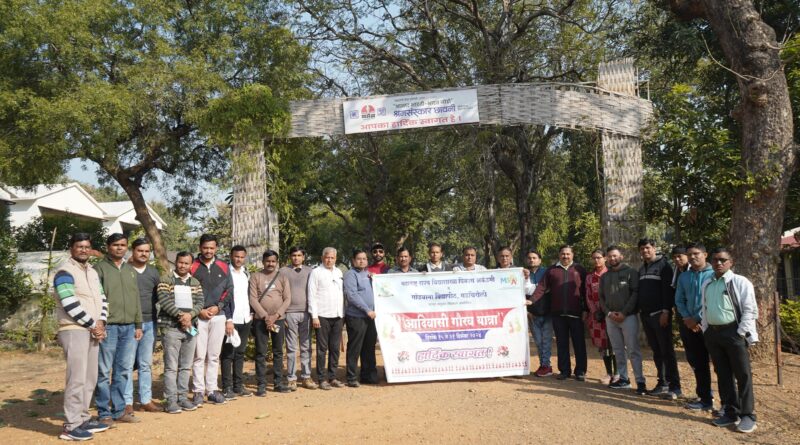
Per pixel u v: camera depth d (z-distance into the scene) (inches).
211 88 631.2
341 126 468.1
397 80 812.6
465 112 459.2
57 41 561.9
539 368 354.6
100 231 1155.3
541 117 457.4
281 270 329.4
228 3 657.0
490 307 346.0
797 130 455.2
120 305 252.5
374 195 942.4
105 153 605.0
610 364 332.5
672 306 287.6
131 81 587.2
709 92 650.2
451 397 294.0
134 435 233.8
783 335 401.7
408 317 342.0
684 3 426.6
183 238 1110.4
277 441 223.1
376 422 247.3
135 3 622.5
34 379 392.2
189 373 279.9
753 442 218.8
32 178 619.2
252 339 430.9
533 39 759.7
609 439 221.3
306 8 730.8
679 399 285.7
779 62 379.9
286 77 676.7
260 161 461.1
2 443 224.4
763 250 376.5
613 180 460.1
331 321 334.6
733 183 378.0
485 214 809.5
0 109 546.3
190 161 832.9
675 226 457.1
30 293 642.8
